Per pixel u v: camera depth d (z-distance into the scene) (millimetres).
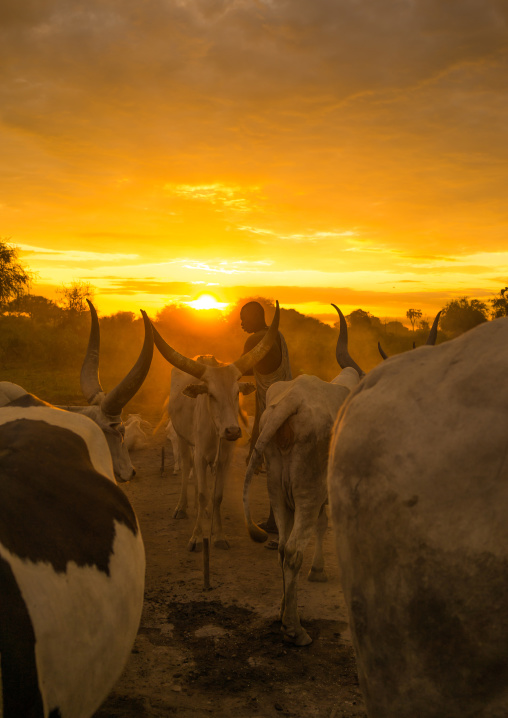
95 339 4359
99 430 2957
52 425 2740
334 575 5309
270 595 4836
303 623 4395
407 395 1476
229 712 3285
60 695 1803
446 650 1306
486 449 1293
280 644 4070
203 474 6082
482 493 1281
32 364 26234
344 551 1532
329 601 4773
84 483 2408
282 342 6457
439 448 1352
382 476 1425
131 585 2305
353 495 1498
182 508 6965
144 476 8742
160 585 5039
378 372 1631
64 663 1815
